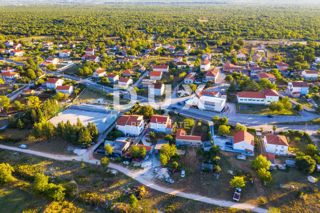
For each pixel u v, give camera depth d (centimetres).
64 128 12269
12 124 13550
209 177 10175
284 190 9494
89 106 15688
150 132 12712
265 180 9600
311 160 10219
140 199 9262
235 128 13012
